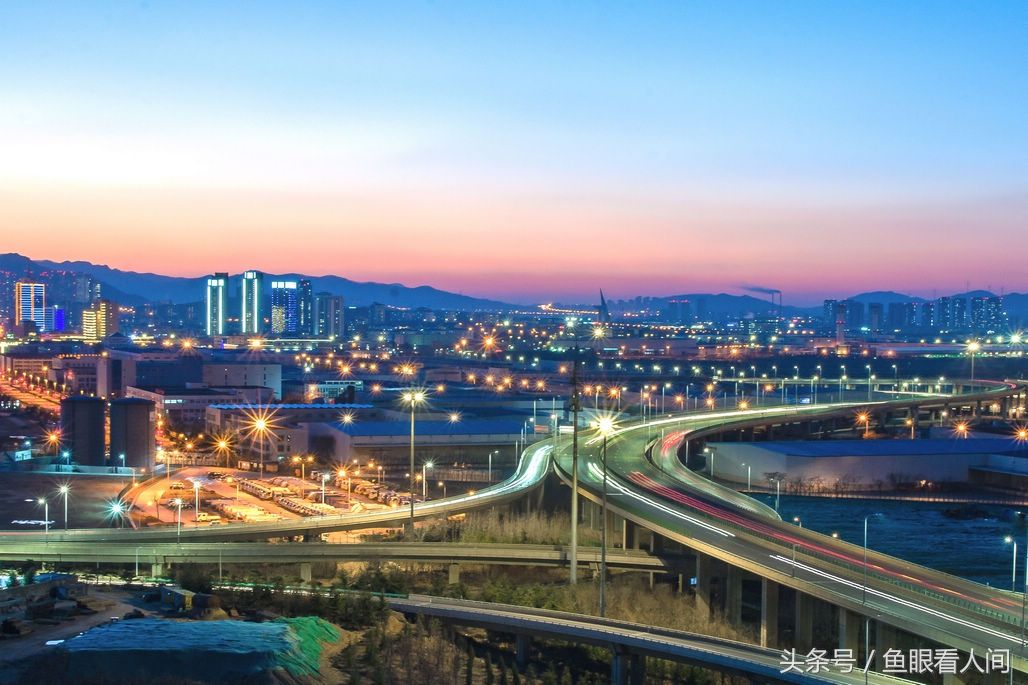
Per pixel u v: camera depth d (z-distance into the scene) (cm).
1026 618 10931
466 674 10581
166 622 9881
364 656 10081
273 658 8994
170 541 15800
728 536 14988
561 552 15900
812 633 13475
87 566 14775
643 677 11231
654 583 16000
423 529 18425
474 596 14125
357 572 15112
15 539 15775
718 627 13588
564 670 11469
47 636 9512
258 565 14888
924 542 19862
